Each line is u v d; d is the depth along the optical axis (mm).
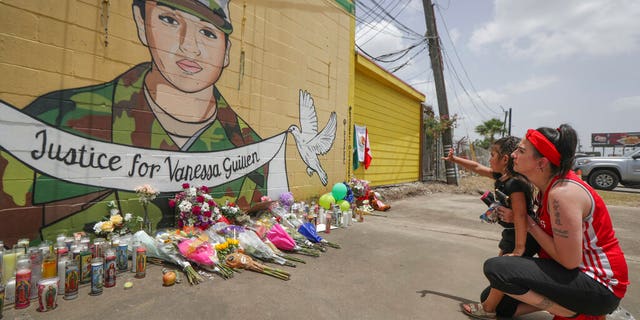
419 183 12062
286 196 5492
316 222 5328
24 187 2969
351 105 7805
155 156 3936
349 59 7707
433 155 13852
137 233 3238
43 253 2713
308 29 6344
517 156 2049
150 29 3865
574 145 1866
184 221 3893
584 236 1853
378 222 5906
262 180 5363
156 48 3924
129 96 3688
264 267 3139
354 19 7887
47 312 2209
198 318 2209
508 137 2426
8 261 2502
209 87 4523
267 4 5395
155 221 3949
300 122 6156
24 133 2961
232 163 4871
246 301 2504
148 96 3857
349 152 7715
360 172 8531
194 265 3152
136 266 2865
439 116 12812
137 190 3645
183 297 2518
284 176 5801
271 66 5492
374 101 9398
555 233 1856
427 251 4086
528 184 2201
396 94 10664
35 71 3016
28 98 2979
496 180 2541
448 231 5316
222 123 4711
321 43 6723
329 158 7000
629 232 5602
